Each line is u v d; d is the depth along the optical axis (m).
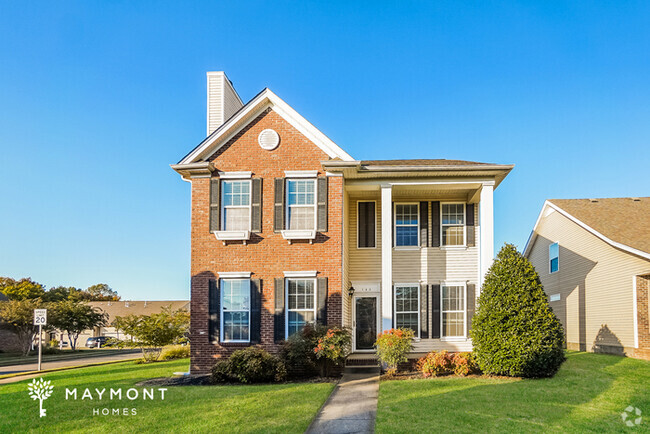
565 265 24.47
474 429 8.89
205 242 16.58
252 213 16.47
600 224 20.97
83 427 9.29
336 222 16.23
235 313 16.33
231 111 19.47
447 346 17.97
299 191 16.58
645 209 22.30
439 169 16.34
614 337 19.84
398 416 9.77
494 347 13.80
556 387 12.36
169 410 10.45
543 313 13.82
